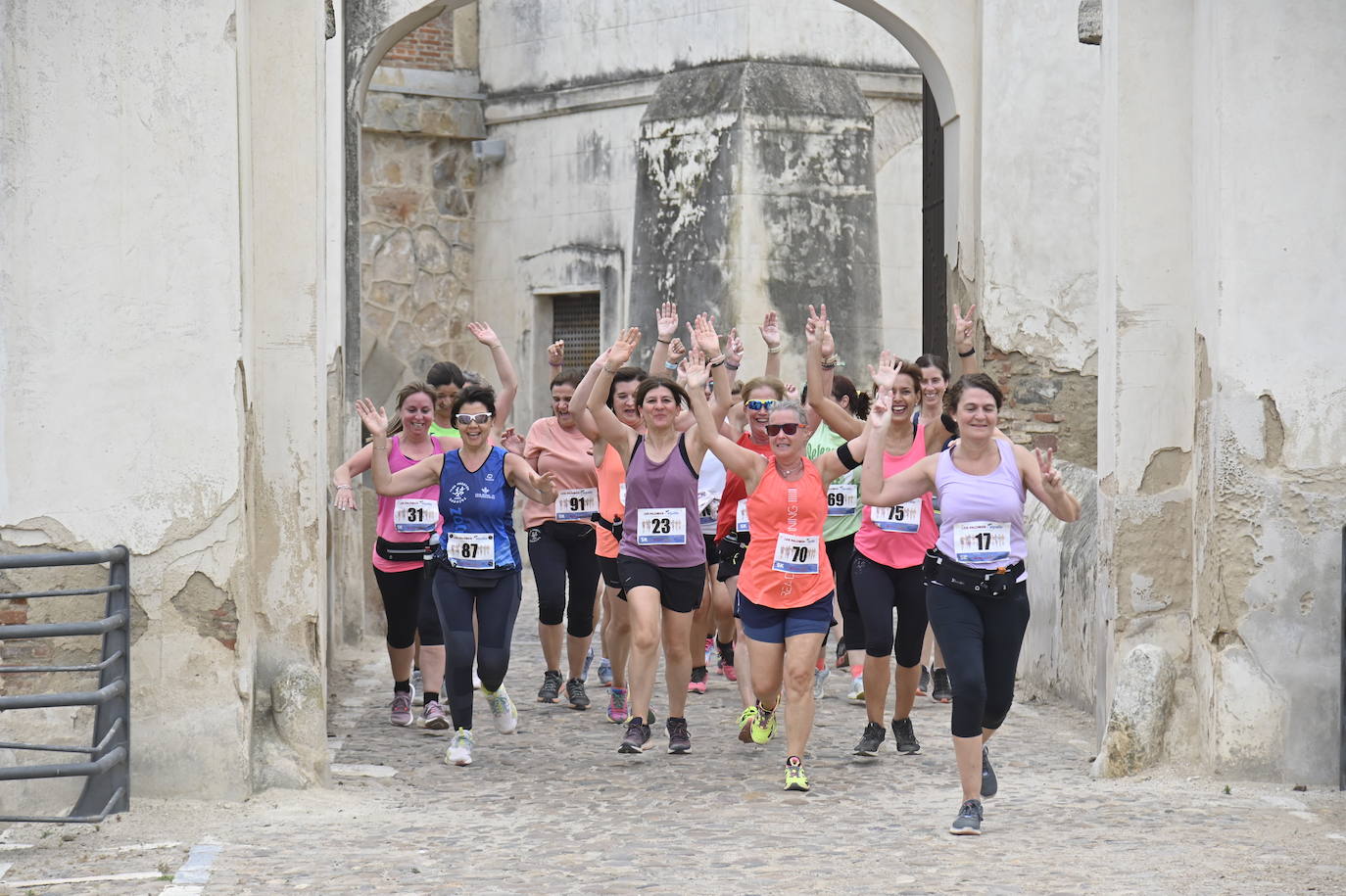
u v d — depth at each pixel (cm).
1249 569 942
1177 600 1009
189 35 891
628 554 1036
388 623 1185
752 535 955
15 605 886
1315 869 728
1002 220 1484
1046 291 1481
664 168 2158
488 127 2475
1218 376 948
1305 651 939
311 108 969
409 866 750
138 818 853
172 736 897
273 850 784
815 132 2122
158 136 891
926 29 1503
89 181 888
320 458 969
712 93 2133
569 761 1034
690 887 706
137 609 894
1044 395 1488
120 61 888
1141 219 1012
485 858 767
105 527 891
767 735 998
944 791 928
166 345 894
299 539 965
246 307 915
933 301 1636
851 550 1186
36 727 884
